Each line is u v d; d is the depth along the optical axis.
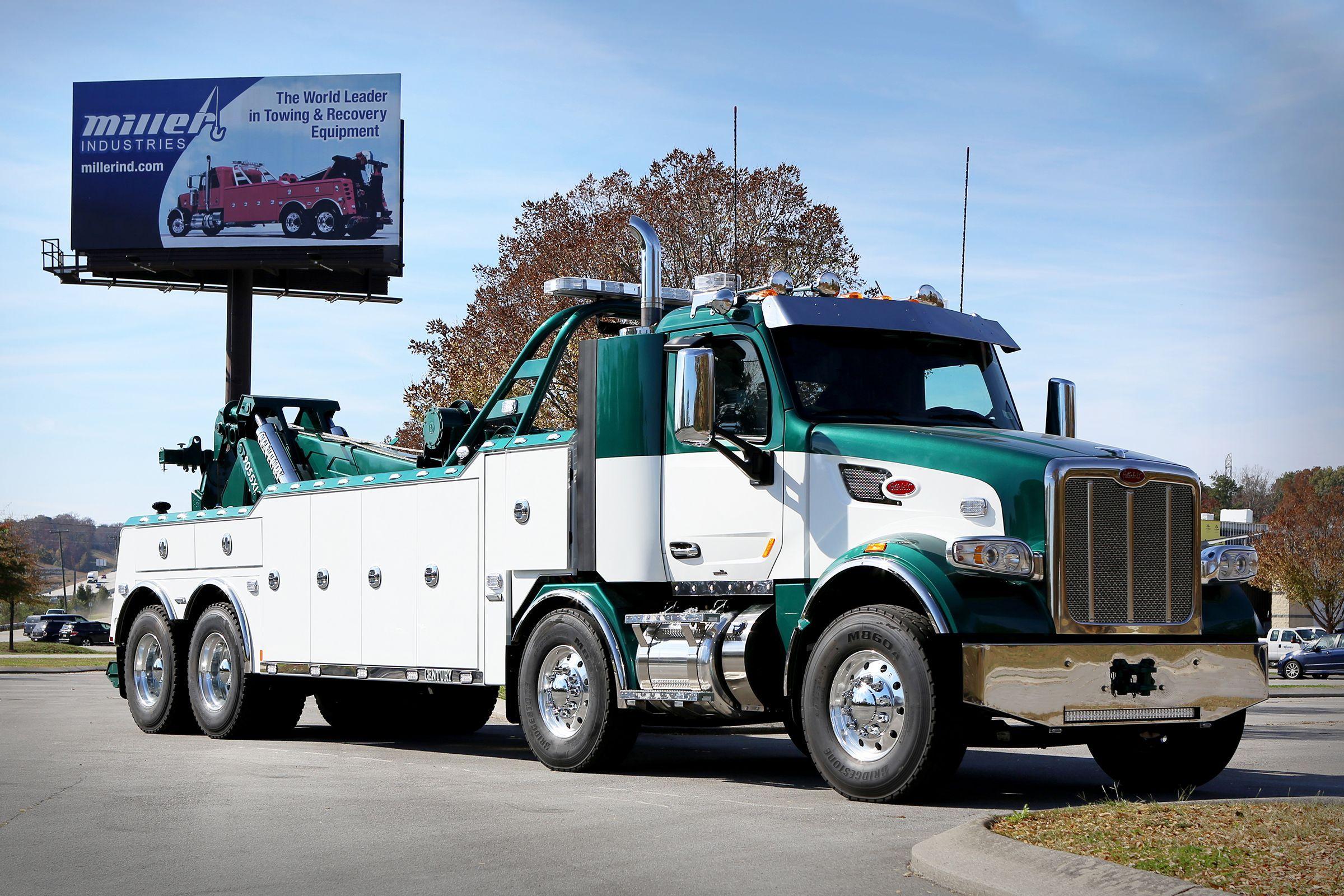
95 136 45.88
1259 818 6.70
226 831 7.43
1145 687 8.29
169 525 14.73
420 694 14.05
